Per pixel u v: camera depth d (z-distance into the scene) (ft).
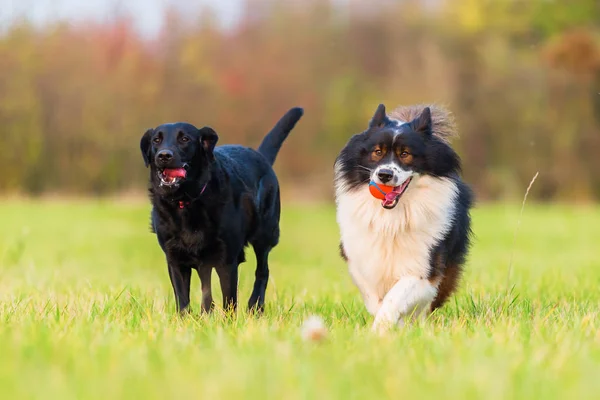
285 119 29.37
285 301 27.76
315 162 134.41
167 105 134.72
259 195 26.04
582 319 20.48
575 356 15.44
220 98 135.03
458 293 28.07
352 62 136.77
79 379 13.20
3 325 18.86
